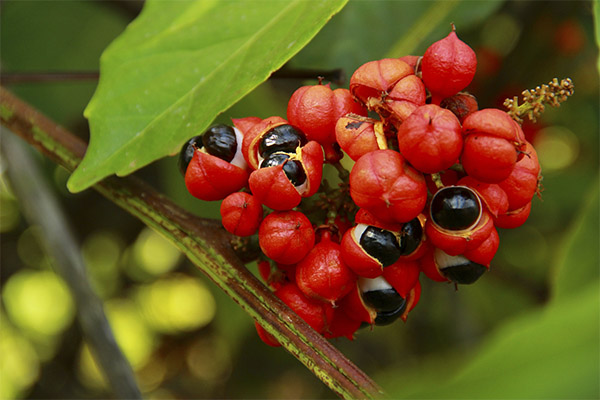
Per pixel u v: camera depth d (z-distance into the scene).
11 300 1.21
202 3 0.42
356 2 0.54
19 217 1.14
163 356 1.29
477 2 0.53
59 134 0.44
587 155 0.88
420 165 0.38
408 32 0.54
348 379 0.38
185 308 1.26
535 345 0.26
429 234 0.40
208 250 0.41
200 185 0.41
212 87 0.41
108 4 0.66
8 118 0.44
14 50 0.68
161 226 0.42
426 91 0.41
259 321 0.40
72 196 1.00
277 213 0.40
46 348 1.23
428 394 0.27
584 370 0.25
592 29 0.73
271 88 0.74
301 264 0.40
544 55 0.71
